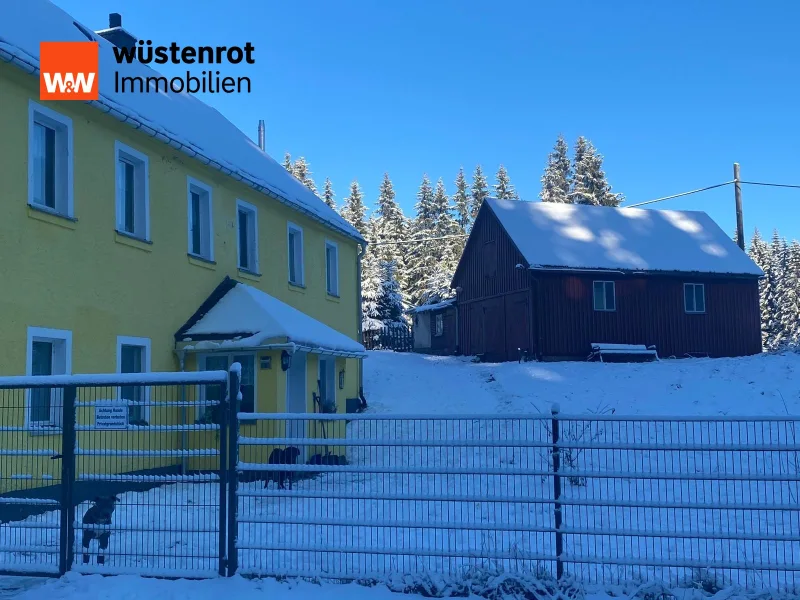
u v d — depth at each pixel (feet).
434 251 229.25
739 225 114.62
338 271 75.66
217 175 52.26
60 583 20.84
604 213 114.21
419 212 247.70
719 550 25.82
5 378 21.81
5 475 27.12
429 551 20.08
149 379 21.13
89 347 38.37
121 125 42.11
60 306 36.42
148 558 23.08
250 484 21.39
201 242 51.03
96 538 21.88
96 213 39.58
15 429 23.38
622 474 19.51
